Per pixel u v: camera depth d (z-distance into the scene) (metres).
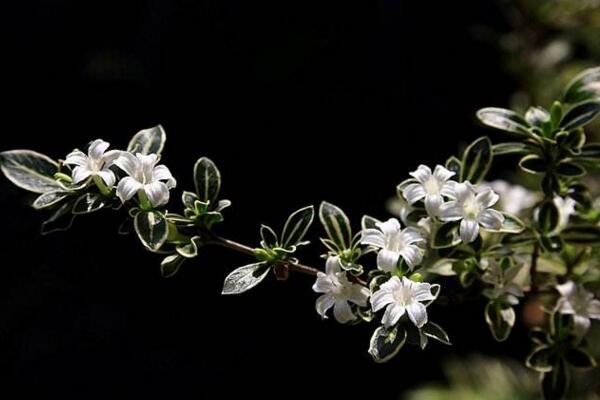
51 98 0.85
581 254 0.50
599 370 0.59
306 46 0.85
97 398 0.78
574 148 0.49
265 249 0.46
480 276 0.49
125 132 0.84
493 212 0.46
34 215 0.79
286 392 0.82
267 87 0.85
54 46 0.87
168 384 0.80
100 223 0.79
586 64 0.68
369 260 0.51
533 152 0.49
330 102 0.86
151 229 0.45
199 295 0.83
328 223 0.47
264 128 0.85
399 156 0.86
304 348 0.84
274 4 0.85
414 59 0.89
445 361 0.81
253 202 0.82
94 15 0.88
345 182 0.84
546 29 0.70
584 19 0.67
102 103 0.85
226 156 0.83
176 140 0.83
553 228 0.49
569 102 0.50
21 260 0.79
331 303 0.46
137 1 0.87
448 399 0.68
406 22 0.89
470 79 0.89
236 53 0.85
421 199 0.47
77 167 0.45
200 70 0.85
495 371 0.69
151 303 0.82
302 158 0.84
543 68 0.69
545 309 0.50
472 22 0.90
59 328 0.79
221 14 0.85
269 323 0.84
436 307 0.79
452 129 0.88
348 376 0.83
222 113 0.85
